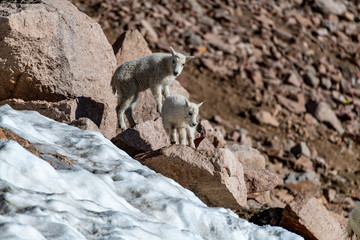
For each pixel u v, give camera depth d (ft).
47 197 59.57
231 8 330.54
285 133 240.32
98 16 256.52
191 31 284.00
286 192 176.86
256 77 272.72
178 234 65.98
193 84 249.34
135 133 111.65
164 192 78.69
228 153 97.91
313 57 317.42
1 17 105.50
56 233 53.52
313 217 111.04
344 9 389.39
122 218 62.69
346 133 261.24
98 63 127.95
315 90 288.51
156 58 127.24
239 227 75.25
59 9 115.65
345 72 319.47
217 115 231.71
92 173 76.33
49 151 79.00
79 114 116.47
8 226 50.47
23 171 62.85
